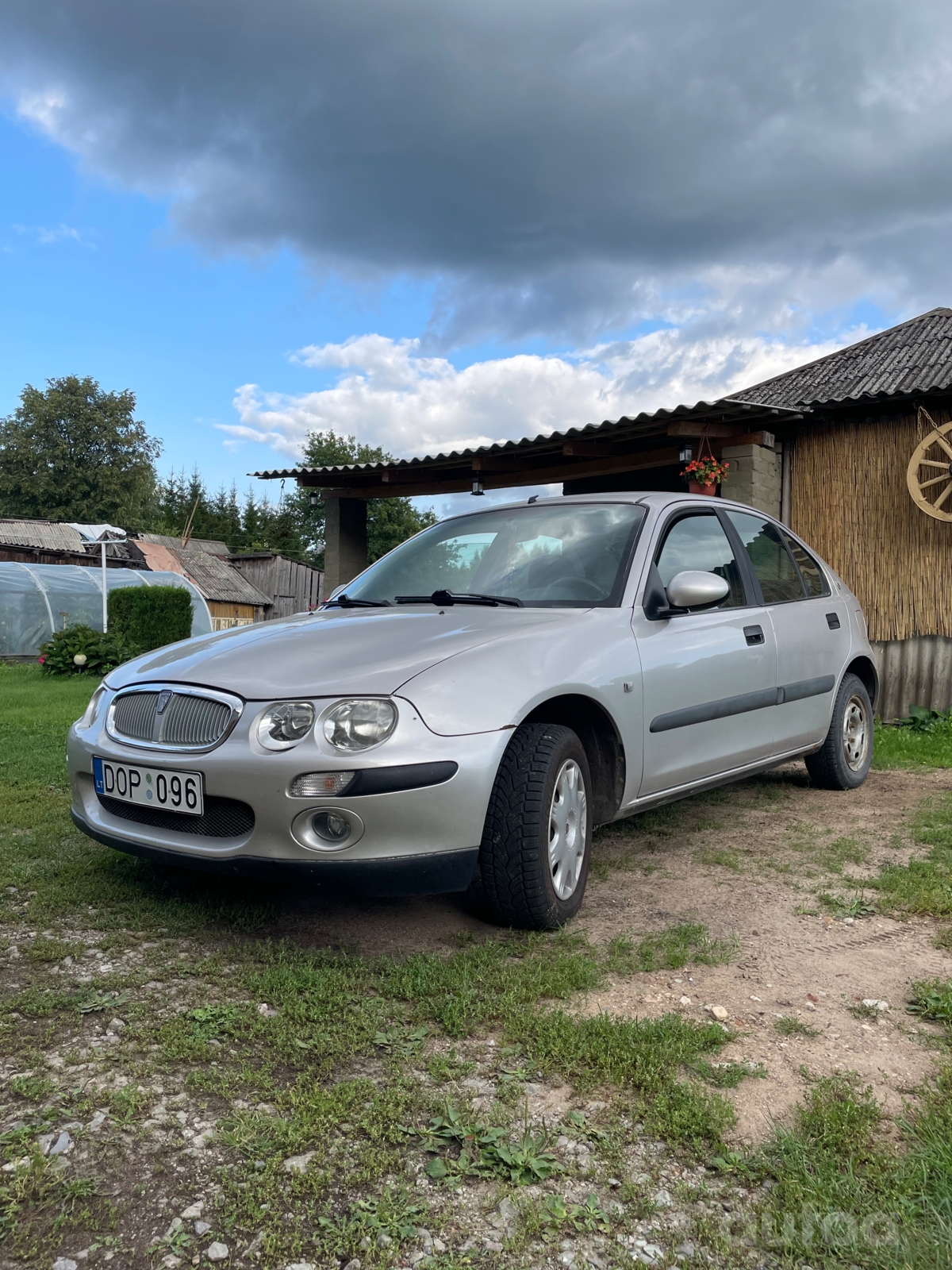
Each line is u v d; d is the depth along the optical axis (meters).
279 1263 1.47
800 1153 1.73
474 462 9.63
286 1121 1.83
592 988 2.51
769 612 4.34
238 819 2.67
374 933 2.92
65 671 13.38
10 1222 1.55
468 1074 2.06
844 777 5.12
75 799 3.21
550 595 3.57
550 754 2.83
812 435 8.22
